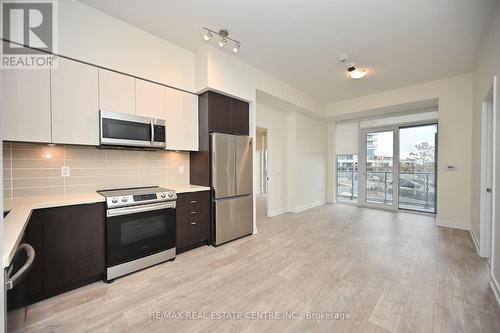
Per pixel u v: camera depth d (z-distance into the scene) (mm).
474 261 2537
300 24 2455
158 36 2695
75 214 1938
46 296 1839
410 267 2402
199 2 2121
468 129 3703
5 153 1966
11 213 1500
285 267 2418
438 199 4020
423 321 1580
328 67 3551
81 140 2117
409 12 2242
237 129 3408
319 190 6074
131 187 2756
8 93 1778
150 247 2387
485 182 2703
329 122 6324
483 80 2740
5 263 843
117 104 2354
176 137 2873
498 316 1618
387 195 5383
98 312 1680
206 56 2879
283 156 5195
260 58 3264
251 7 2193
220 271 2326
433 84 4055
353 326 1540
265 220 4445
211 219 3062
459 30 2537
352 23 2436
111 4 2148
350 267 2412
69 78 2055
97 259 2061
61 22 2025
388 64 3402
